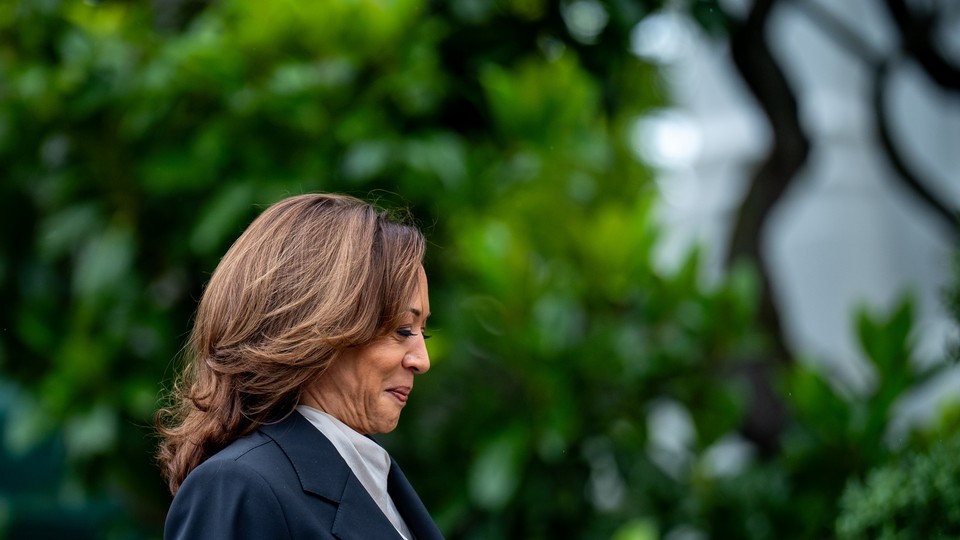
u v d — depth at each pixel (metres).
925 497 4.60
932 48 7.48
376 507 2.97
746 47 7.16
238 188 5.85
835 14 11.09
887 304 11.05
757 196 7.28
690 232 11.62
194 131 6.17
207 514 2.78
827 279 11.29
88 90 5.96
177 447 3.04
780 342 7.23
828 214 11.34
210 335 2.96
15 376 6.52
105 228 6.24
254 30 5.93
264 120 5.95
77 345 6.07
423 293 3.07
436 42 6.46
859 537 4.80
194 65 5.85
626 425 6.51
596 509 6.61
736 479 6.62
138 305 6.28
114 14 6.19
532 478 6.33
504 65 6.61
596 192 7.68
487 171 6.32
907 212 11.29
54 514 9.24
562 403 6.15
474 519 6.55
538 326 6.12
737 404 6.43
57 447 8.96
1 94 6.12
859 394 6.38
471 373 6.57
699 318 6.32
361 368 3.00
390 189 6.11
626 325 6.29
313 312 2.87
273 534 2.78
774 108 7.21
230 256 3.02
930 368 6.17
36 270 6.47
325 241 2.95
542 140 6.30
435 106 6.26
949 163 10.97
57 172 6.34
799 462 6.27
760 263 7.22
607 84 6.87
